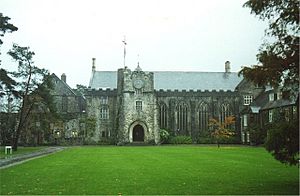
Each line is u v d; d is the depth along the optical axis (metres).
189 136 91.00
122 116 84.62
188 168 27.77
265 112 81.19
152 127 84.69
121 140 83.75
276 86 19.38
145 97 85.44
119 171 25.86
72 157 40.53
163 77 96.06
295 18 18.11
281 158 19.08
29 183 20.23
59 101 95.00
